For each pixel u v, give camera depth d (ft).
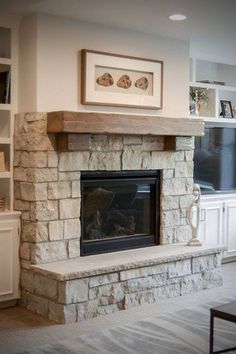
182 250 16.15
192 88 20.11
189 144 17.07
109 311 14.15
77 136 13.99
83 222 15.42
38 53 13.85
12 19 14.24
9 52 14.51
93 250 15.33
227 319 10.19
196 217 17.52
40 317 13.74
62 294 13.20
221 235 19.99
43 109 14.01
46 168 14.02
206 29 15.62
